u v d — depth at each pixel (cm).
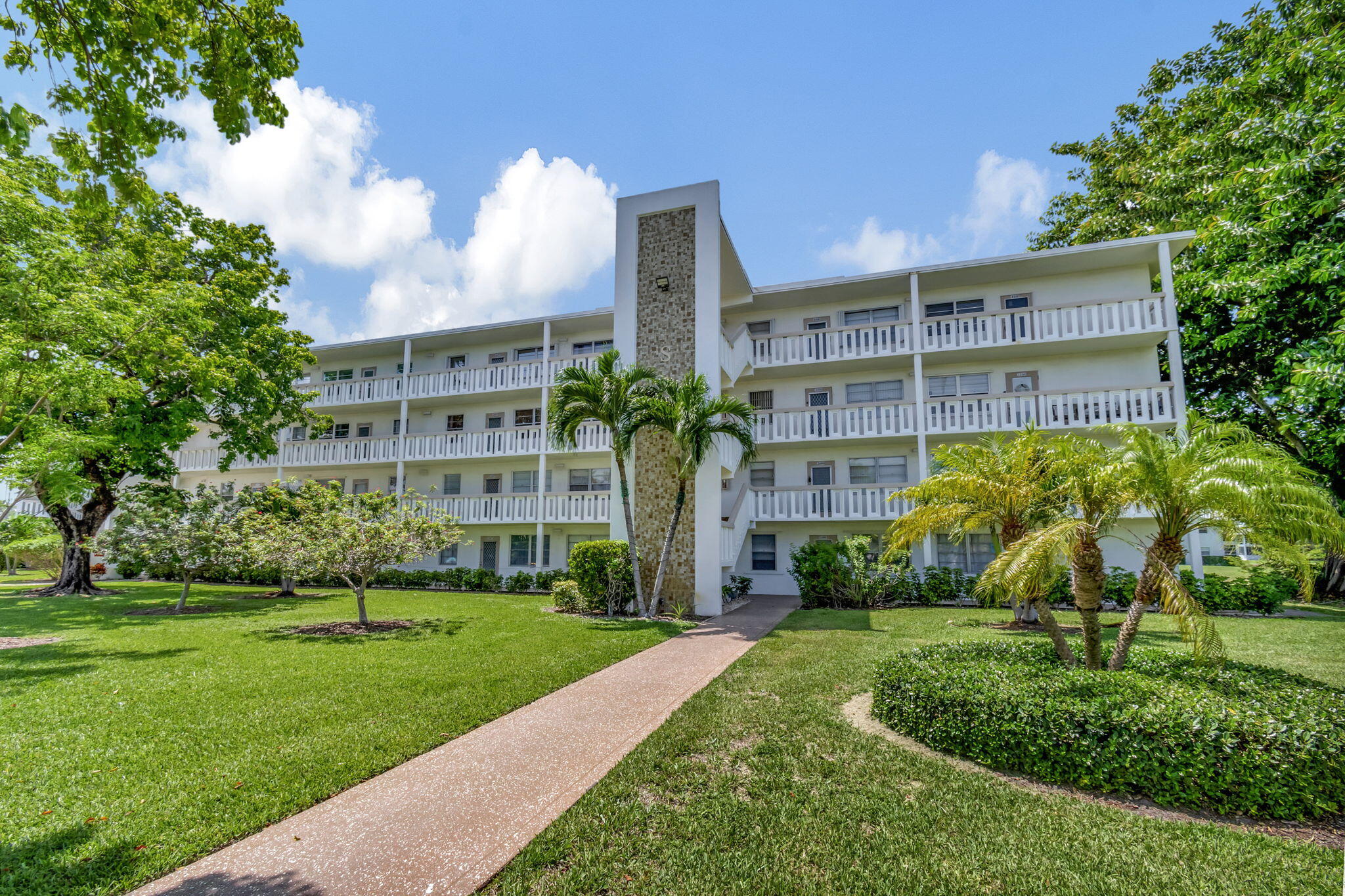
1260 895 308
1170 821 390
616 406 1341
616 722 588
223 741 522
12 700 648
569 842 355
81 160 512
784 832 369
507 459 2350
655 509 1505
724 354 1585
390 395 2403
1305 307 1476
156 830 367
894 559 1647
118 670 786
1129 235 2117
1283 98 1524
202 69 509
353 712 607
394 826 378
